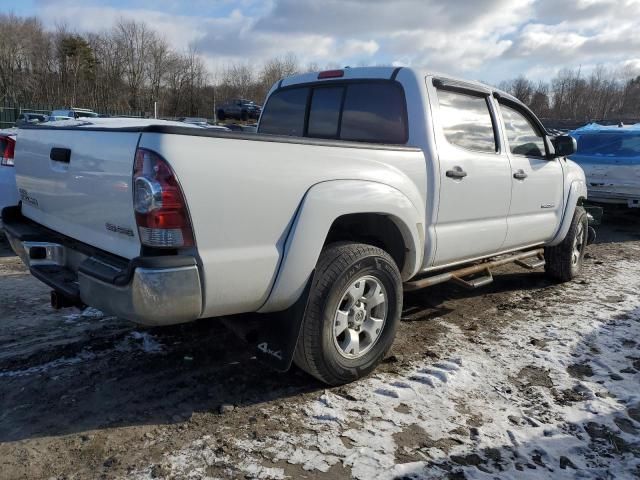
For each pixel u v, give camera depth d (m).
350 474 2.65
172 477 2.58
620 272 6.77
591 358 4.06
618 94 74.06
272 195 2.88
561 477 2.72
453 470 2.72
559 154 5.32
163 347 3.94
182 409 3.16
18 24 65.62
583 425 3.17
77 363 3.66
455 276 4.34
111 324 4.31
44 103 63.81
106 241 2.93
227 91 68.06
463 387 3.54
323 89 4.54
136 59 65.81
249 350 3.93
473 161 4.21
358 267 3.29
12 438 2.83
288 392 3.39
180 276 2.59
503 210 4.68
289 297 3.05
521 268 6.75
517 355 4.07
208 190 2.65
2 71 63.31
